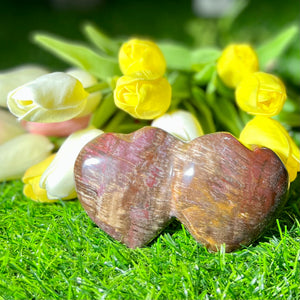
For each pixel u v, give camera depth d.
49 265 0.43
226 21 0.82
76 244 0.45
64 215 0.46
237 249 0.43
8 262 0.44
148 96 0.44
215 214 0.42
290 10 0.78
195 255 0.44
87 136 0.46
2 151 0.50
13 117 0.52
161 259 0.43
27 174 0.47
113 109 0.50
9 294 0.42
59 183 0.45
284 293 0.41
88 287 0.42
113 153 0.43
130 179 0.43
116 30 1.13
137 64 0.46
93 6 1.43
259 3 0.80
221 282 0.42
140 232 0.44
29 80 0.50
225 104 0.52
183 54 0.56
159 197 0.43
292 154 0.45
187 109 0.52
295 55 0.69
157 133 0.43
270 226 0.44
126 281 0.42
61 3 1.41
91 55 0.51
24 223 0.47
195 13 1.31
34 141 0.50
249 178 0.42
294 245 0.44
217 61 0.52
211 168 0.42
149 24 1.18
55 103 0.43
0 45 1.01
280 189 0.43
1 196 0.50
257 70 0.50
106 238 0.45
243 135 0.46
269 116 0.46
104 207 0.43
